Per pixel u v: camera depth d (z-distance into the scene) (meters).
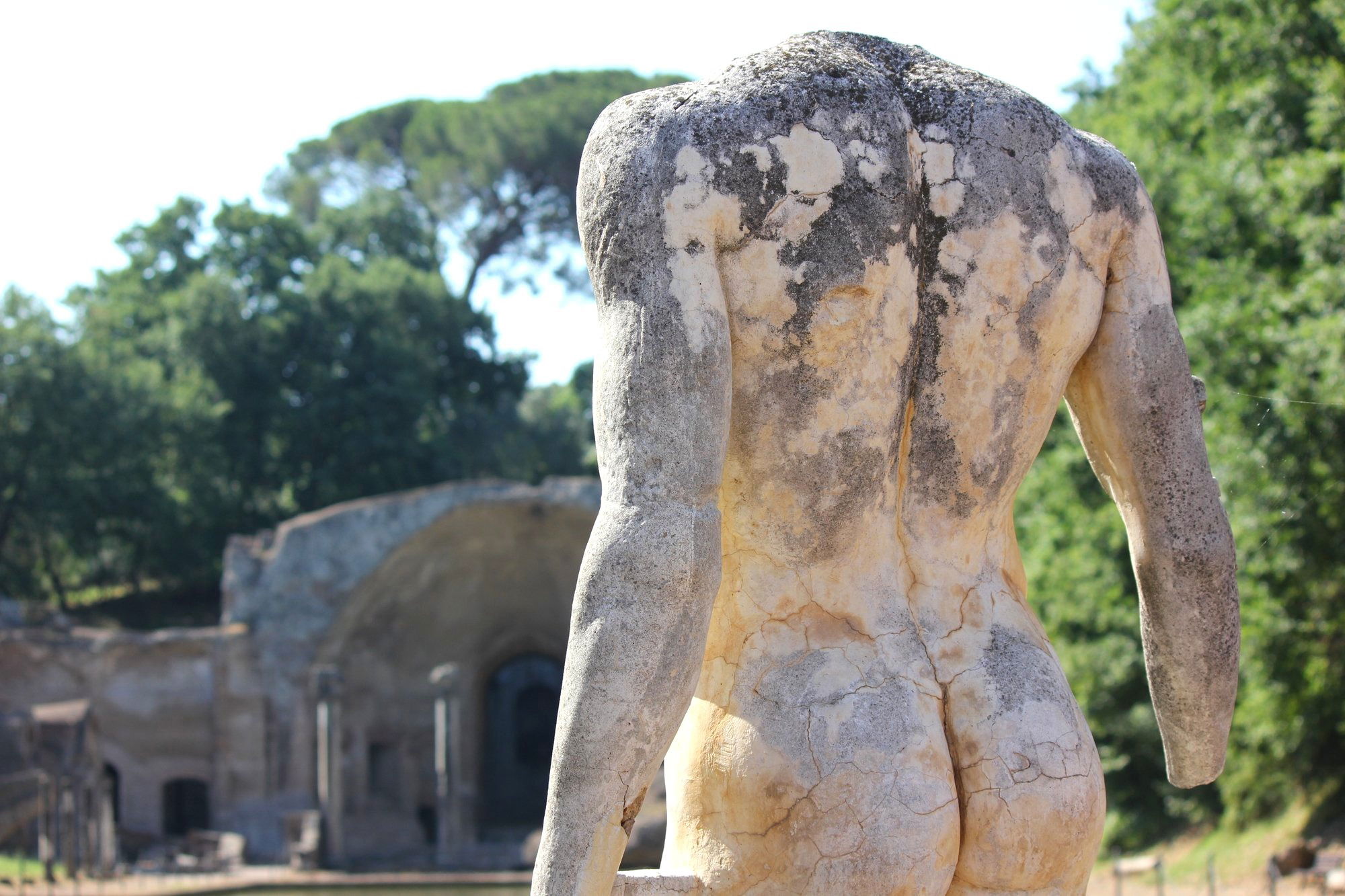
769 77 2.49
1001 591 2.67
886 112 2.52
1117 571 20.34
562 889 2.29
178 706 35.31
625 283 2.44
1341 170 15.67
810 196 2.44
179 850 33.66
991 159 2.58
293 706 35.56
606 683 2.30
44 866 23.94
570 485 36.47
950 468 2.61
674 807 2.59
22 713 29.34
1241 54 18.12
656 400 2.38
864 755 2.40
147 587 51.16
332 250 56.06
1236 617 2.74
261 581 36.09
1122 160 2.75
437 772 38.00
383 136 60.34
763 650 2.53
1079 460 20.36
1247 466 14.68
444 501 36.31
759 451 2.51
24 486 45.19
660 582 2.31
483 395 54.84
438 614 39.00
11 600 42.59
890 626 2.54
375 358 49.97
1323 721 18.31
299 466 49.72
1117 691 21.52
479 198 56.53
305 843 32.69
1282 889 17.38
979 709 2.51
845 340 2.47
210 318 48.97
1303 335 14.28
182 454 48.06
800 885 2.39
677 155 2.44
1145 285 2.72
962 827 2.46
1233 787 20.80
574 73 59.62
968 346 2.57
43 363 45.09
